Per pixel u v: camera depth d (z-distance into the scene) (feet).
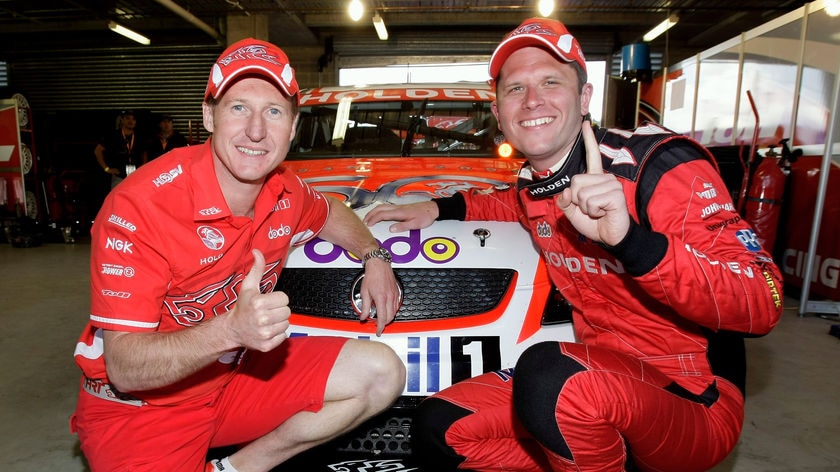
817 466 6.16
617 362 3.63
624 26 41.68
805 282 13.11
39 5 36.60
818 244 14.39
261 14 37.29
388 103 9.40
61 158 29.53
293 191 4.62
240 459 4.61
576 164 4.16
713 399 3.89
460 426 4.37
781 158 14.42
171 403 4.14
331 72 43.93
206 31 37.78
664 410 3.60
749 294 3.42
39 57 42.45
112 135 26.55
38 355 10.27
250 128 3.66
